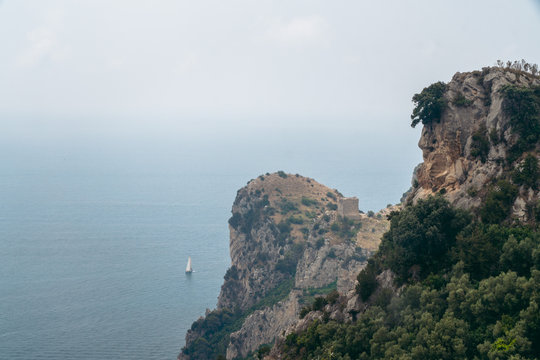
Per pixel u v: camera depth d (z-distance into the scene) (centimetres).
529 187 10819
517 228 10475
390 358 9769
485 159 11681
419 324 10075
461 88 12356
